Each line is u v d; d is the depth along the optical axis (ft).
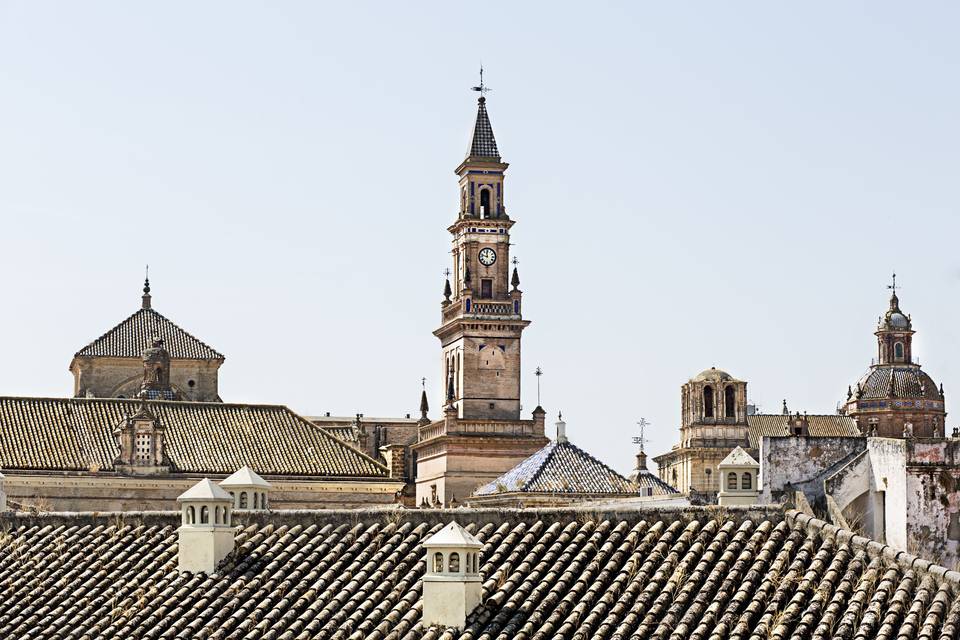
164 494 433.48
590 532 154.40
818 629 130.11
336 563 161.07
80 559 180.04
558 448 426.10
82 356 577.43
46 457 426.10
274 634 149.89
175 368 584.40
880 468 188.03
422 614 145.07
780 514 149.38
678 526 151.84
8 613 169.17
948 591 130.82
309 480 443.32
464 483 638.94
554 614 140.97
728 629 134.10
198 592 161.27
